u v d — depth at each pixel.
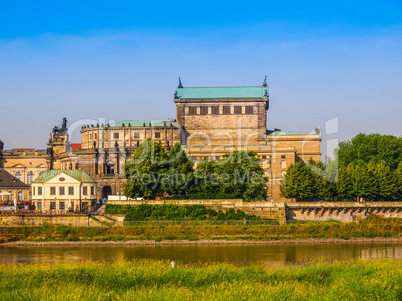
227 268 89.06
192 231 145.62
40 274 83.88
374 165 180.50
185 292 74.12
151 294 72.69
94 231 145.75
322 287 79.62
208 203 158.38
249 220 149.75
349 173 176.75
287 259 117.19
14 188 181.50
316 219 158.50
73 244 141.50
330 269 88.94
